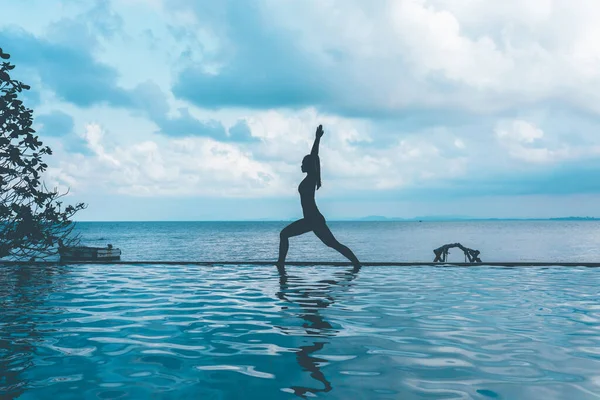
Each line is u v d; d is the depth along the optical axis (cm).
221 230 16175
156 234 11850
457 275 896
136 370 319
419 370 321
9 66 859
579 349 378
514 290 702
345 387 286
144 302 595
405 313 524
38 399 264
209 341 400
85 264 1073
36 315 512
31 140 902
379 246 6391
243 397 269
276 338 410
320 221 1034
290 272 944
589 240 8575
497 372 317
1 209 878
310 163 1024
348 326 459
